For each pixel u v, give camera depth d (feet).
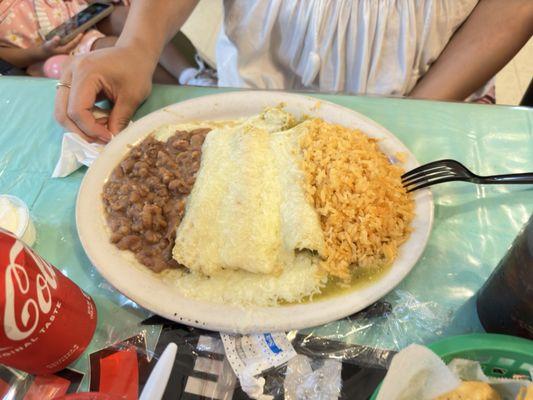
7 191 2.49
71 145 2.51
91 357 1.80
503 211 2.18
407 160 2.26
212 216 2.06
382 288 1.82
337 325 1.85
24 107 2.94
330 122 2.50
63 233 2.27
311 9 3.10
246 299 1.86
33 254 1.49
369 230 1.94
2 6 4.92
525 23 3.03
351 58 3.29
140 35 2.97
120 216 2.18
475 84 3.25
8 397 1.72
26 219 2.15
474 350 1.44
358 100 2.75
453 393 1.40
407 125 2.59
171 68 4.93
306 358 1.76
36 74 5.11
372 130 2.41
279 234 2.02
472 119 2.58
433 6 3.00
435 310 1.87
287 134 2.31
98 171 2.34
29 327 1.42
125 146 2.47
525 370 1.45
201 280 1.95
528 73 5.51
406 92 3.46
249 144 2.23
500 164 2.39
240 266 1.94
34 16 5.07
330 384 1.69
